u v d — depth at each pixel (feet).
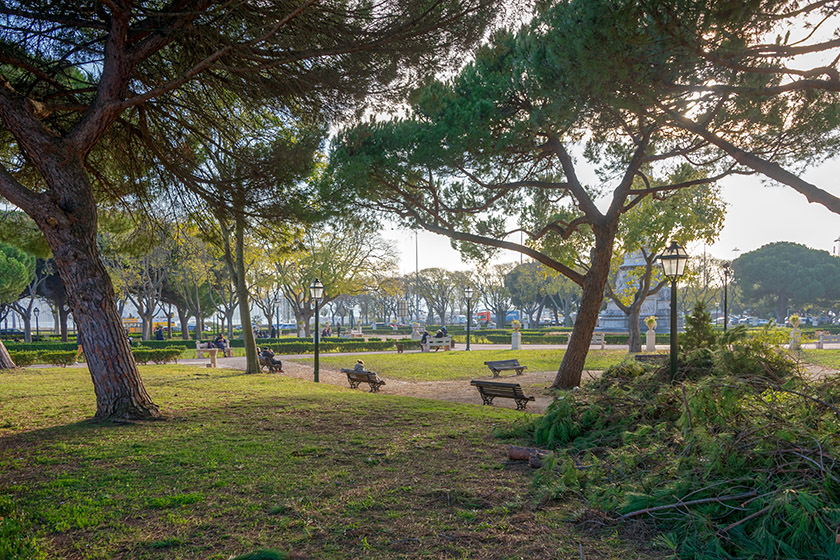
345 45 23.84
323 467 16.44
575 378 42.14
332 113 28.19
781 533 10.14
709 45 19.22
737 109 29.76
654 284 115.96
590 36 19.15
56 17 23.04
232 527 11.76
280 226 33.53
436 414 26.43
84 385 39.40
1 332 176.14
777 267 208.23
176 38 25.05
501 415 26.37
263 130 31.86
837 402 14.37
